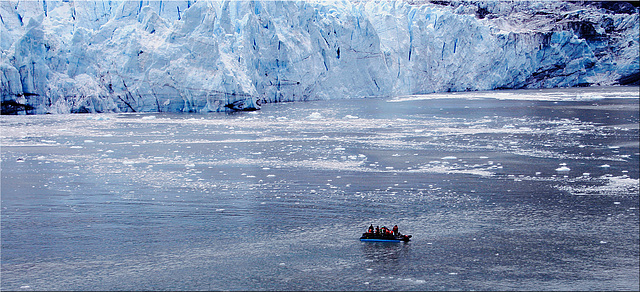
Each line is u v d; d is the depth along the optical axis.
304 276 21.86
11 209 30.28
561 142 50.41
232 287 21.02
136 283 21.38
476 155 44.50
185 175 38.00
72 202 31.53
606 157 42.97
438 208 29.98
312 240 25.56
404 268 22.52
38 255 24.05
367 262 23.12
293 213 29.31
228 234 26.34
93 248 24.77
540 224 27.33
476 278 21.58
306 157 44.31
